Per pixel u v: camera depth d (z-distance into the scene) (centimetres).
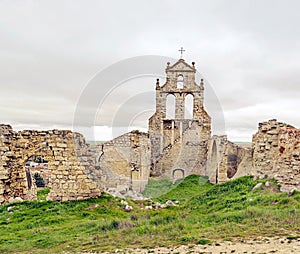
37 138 2153
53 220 1727
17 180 2161
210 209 1809
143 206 2083
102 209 1944
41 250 1228
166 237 1229
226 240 1112
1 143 2106
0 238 1446
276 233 1144
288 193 1666
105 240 1262
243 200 1811
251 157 2836
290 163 1878
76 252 1148
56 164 2100
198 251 1023
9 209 1956
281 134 2020
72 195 2064
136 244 1176
